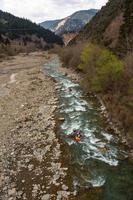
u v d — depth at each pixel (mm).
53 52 116625
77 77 45844
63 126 24578
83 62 45000
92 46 43188
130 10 45469
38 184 16156
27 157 19266
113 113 25609
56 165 18094
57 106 30359
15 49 124625
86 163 18359
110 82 31266
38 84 41844
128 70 30219
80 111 28438
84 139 21906
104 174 17094
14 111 29219
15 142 21641
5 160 18938
